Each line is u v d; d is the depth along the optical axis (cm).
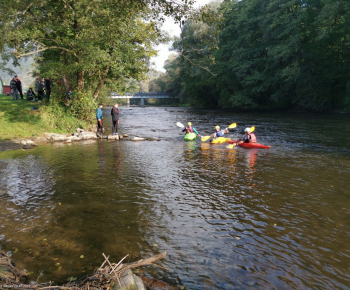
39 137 1461
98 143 1366
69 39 1594
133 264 320
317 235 446
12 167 879
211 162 953
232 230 463
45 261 369
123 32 1678
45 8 1455
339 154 1083
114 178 760
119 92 2177
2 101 2164
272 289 319
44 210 543
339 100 3541
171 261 372
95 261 370
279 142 1366
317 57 3441
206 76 4809
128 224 483
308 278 339
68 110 1773
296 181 732
